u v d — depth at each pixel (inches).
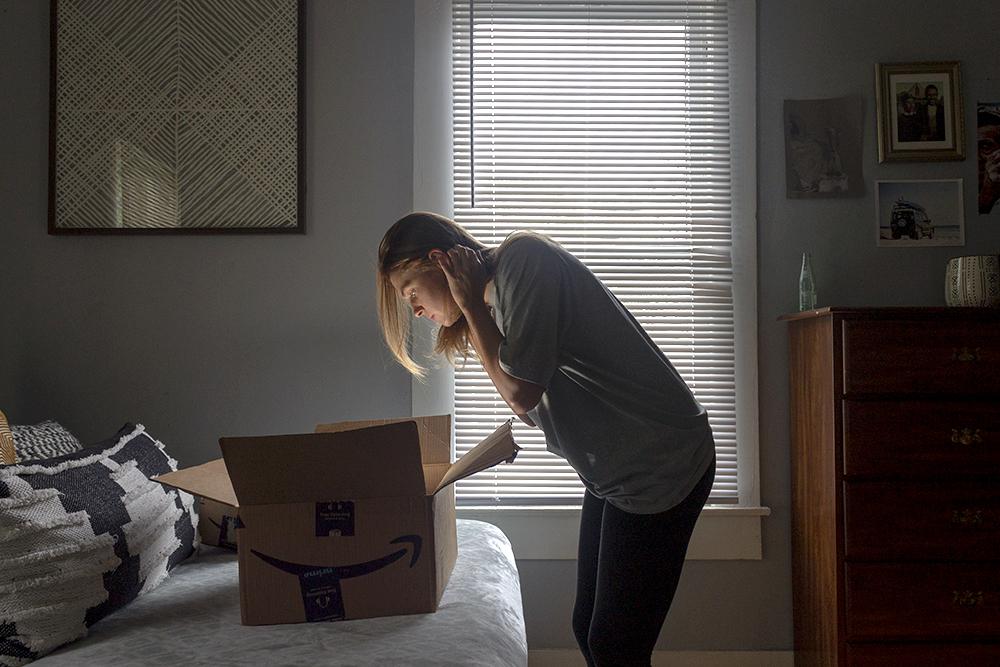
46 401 83.4
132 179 83.9
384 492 46.6
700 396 85.2
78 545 44.3
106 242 84.1
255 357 84.3
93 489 49.2
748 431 84.7
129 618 46.9
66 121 83.7
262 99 84.4
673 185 86.7
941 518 68.3
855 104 86.8
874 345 68.9
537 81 87.2
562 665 83.1
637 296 85.7
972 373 68.4
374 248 85.1
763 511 82.7
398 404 84.5
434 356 84.3
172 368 84.0
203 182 84.1
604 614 47.6
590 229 86.3
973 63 87.1
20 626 39.7
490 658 39.6
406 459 45.5
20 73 84.3
